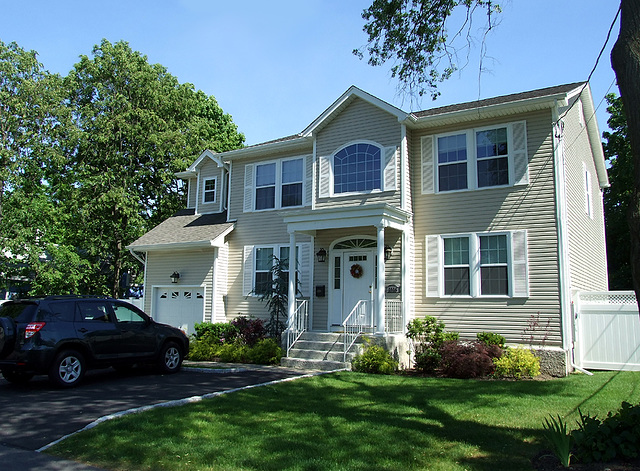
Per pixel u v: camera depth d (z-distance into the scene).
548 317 13.36
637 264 5.41
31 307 10.30
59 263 26.67
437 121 15.28
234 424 7.21
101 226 28.53
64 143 26.97
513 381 11.18
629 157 25.73
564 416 7.64
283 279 17.00
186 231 20.05
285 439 6.50
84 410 8.23
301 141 17.52
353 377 11.57
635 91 5.63
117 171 27.86
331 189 16.39
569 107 13.91
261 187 18.84
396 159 15.42
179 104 30.47
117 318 11.54
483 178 14.77
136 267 30.80
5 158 24.77
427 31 11.64
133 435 6.64
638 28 5.74
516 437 6.54
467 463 5.60
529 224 13.94
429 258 15.17
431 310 14.94
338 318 16.22
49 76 26.72
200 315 18.94
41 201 26.94
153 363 12.16
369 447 6.18
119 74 28.52
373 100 15.80
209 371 12.73
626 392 9.48
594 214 18.77
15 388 10.28
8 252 26.16
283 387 10.14
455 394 9.45
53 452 6.17
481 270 14.45
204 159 21.69
